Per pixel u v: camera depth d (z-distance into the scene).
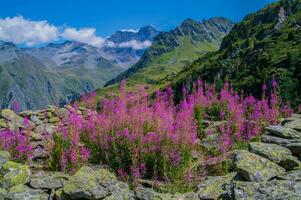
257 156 11.12
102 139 14.06
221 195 10.03
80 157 13.27
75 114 15.35
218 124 17.91
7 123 17.33
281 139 13.03
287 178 9.67
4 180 11.49
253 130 16.25
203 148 15.29
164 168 12.14
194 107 19.27
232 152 13.63
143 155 12.74
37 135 16.64
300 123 15.57
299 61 112.25
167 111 15.66
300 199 8.41
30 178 11.58
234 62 196.62
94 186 10.02
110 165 13.25
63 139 13.56
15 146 14.55
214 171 12.92
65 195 10.20
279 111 20.05
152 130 14.10
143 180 12.02
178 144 13.14
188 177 12.06
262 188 9.10
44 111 19.58
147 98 16.52
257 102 19.86
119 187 10.51
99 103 18.09
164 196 10.12
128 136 13.09
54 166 13.29
